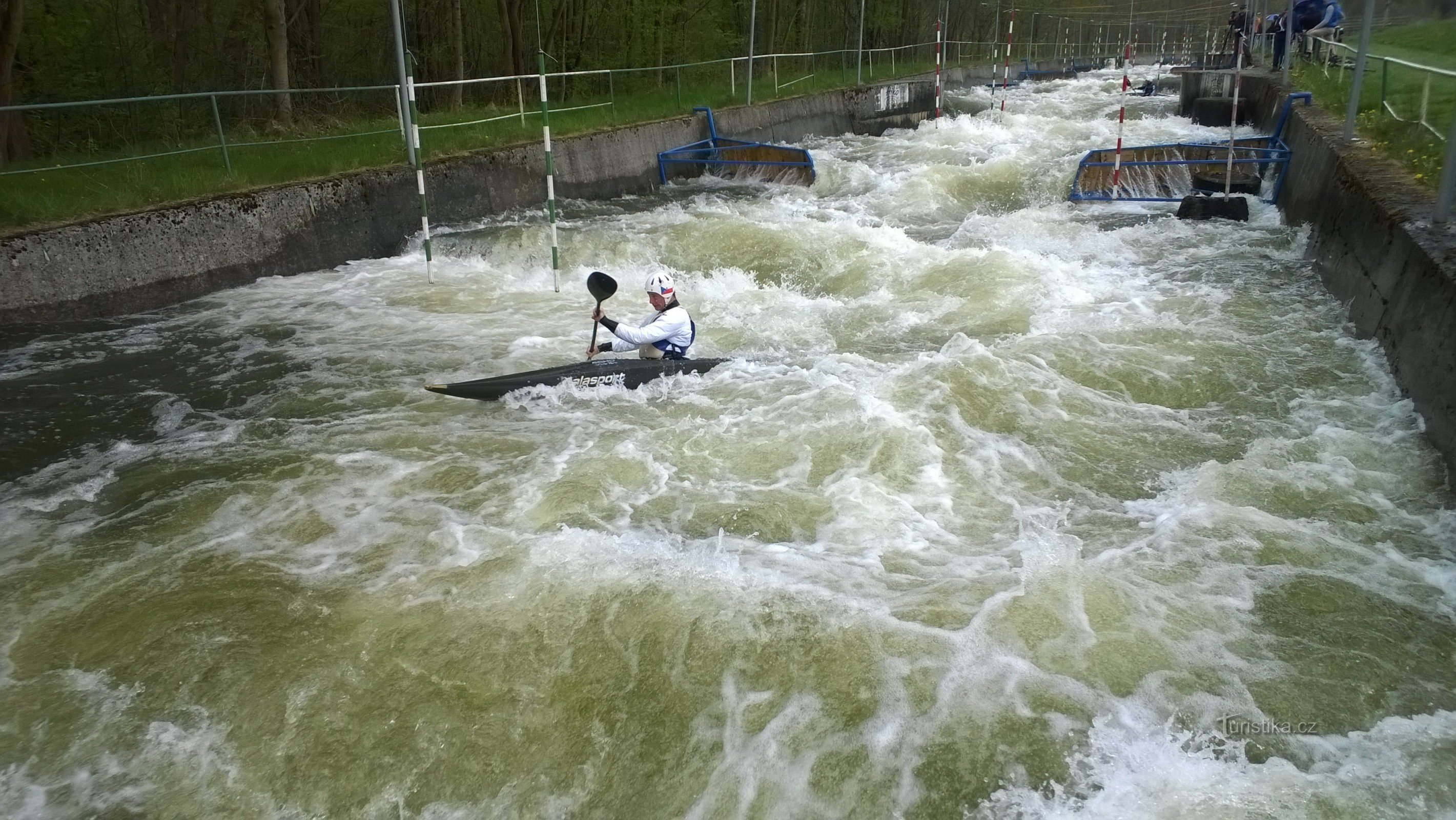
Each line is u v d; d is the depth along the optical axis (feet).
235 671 14.32
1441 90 29.32
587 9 93.61
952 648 14.02
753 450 21.18
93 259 32.78
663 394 24.73
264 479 20.70
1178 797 11.29
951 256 36.81
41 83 66.33
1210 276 33.14
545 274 39.70
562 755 12.62
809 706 13.09
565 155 54.19
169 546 18.02
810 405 23.26
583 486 19.76
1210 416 22.09
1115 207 47.16
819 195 56.85
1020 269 34.04
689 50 105.40
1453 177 22.53
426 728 13.12
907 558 16.67
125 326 32.27
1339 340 25.82
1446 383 18.76
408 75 41.55
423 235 41.24
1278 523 17.10
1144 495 18.76
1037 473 19.77
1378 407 21.27
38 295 31.42
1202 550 16.39
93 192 36.70
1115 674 13.39
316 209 40.57
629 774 12.28
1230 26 103.50
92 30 67.67
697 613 15.12
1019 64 146.61
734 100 73.10
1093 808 11.25
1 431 23.53
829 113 81.51
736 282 36.60
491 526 18.28
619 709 13.29
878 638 14.29
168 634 15.23
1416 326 21.13
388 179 43.93
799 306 33.01
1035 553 16.56
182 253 35.50
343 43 85.15
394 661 14.42
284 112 60.39
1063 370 24.80
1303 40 74.18
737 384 25.07
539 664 14.24
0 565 17.44
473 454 21.63
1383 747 11.96
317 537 18.17
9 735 13.21
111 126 67.31
